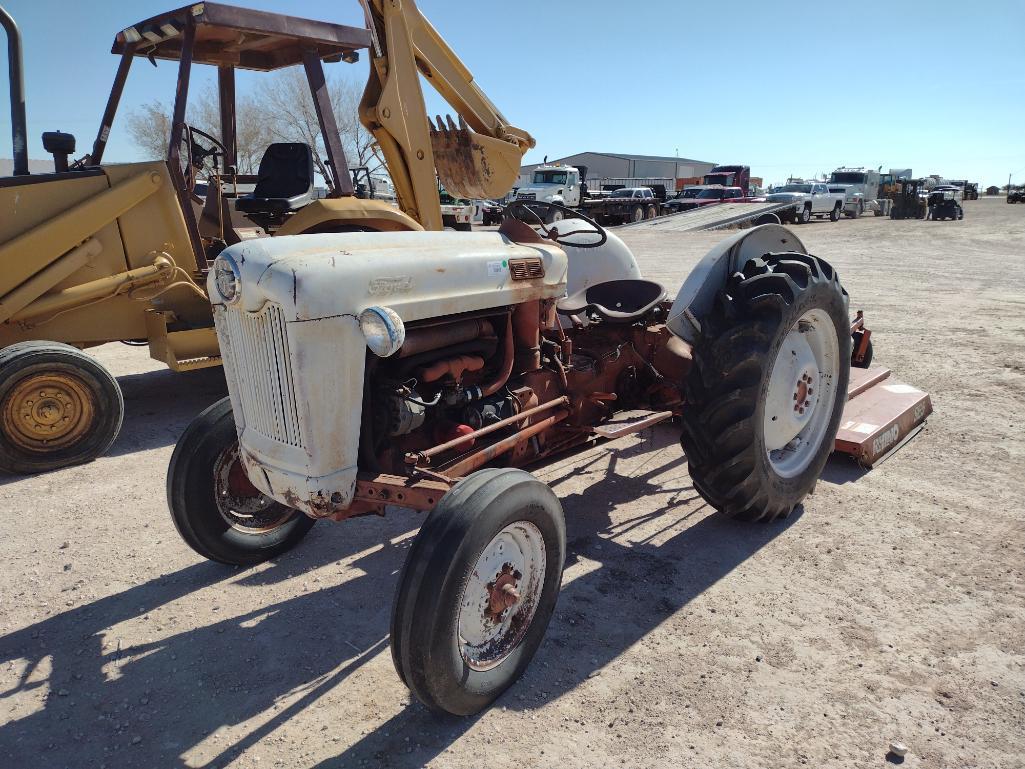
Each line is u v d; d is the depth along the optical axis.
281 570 3.37
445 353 2.91
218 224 6.39
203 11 4.95
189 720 2.41
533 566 2.56
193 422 3.19
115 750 2.28
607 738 2.31
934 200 30.12
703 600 3.06
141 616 3.00
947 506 3.85
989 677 2.56
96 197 5.09
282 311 2.36
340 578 3.29
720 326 3.38
